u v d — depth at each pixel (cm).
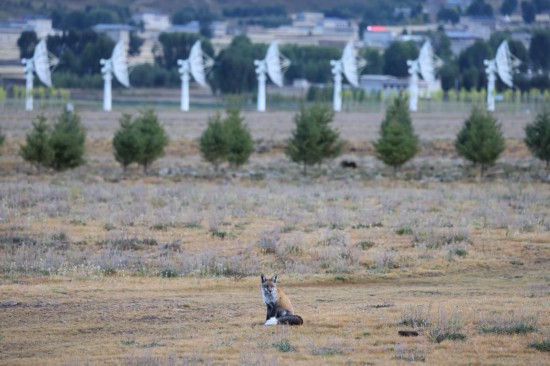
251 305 9762
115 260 13050
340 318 8712
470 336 7925
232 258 13362
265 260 13650
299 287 11594
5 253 13700
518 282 11981
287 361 7112
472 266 13362
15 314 9219
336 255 13825
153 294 10656
